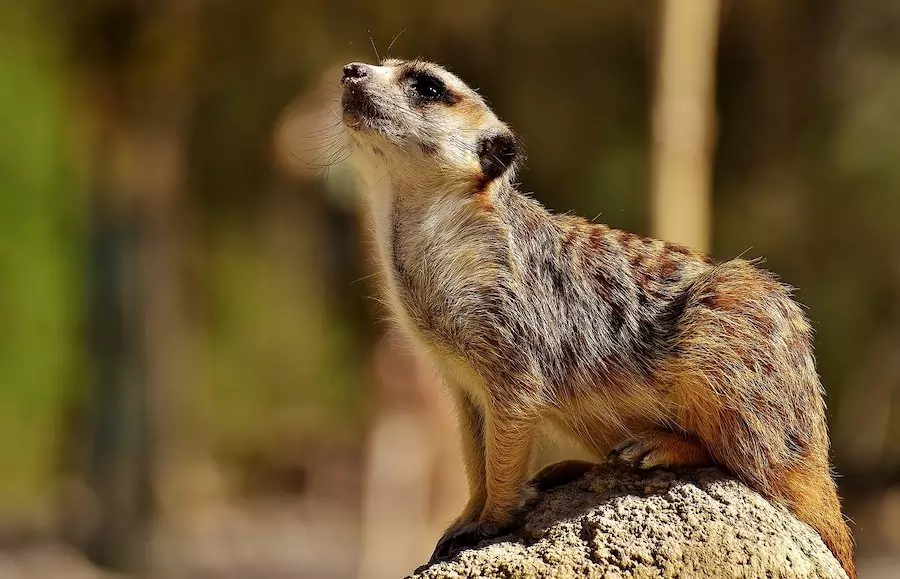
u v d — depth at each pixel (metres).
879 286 20.33
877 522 19.81
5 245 18.77
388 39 18.27
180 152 18.89
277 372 24.00
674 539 4.36
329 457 23.61
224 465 23.77
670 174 12.62
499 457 5.01
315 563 17.38
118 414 18.59
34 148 18.55
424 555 12.35
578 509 4.71
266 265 23.20
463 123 5.50
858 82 20.19
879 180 20.06
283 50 18.27
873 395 20.64
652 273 5.21
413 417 12.16
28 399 19.25
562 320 5.20
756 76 20.31
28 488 19.41
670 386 5.03
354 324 22.52
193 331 22.34
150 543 17.94
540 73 19.25
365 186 5.81
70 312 19.08
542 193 19.36
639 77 19.08
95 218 18.72
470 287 5.24
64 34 18.16
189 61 18.30
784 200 20.31
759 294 4.98
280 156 11.98
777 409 4.87
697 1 12.55
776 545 4.37
